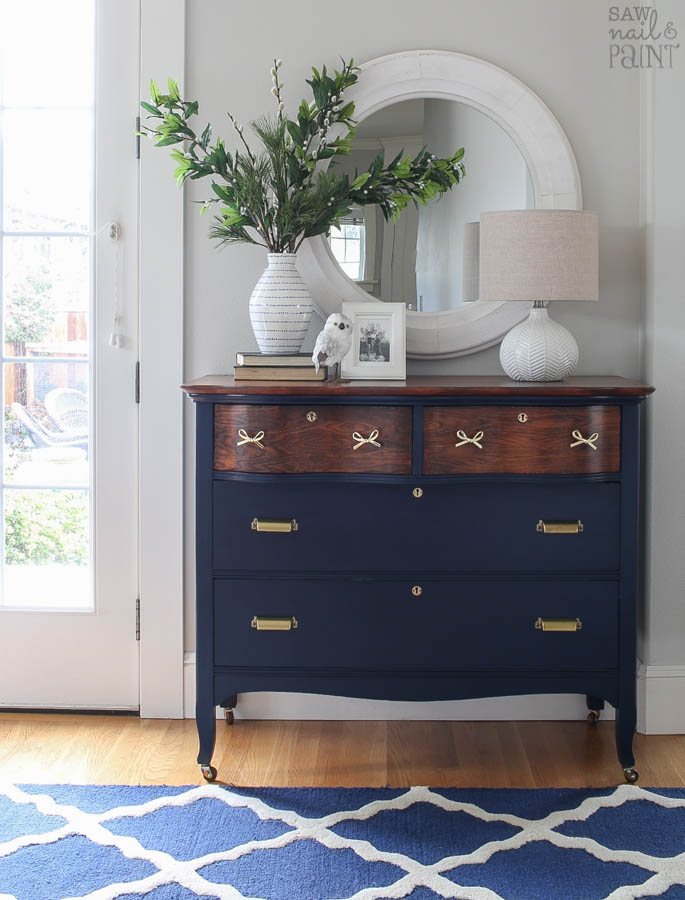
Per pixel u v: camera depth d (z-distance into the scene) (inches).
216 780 101.2
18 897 80.7
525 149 111.9
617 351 114.3
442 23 111.9
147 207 112.8
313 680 100.3
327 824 92.4
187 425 115.6
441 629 99.4
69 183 115.2
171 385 114.5
